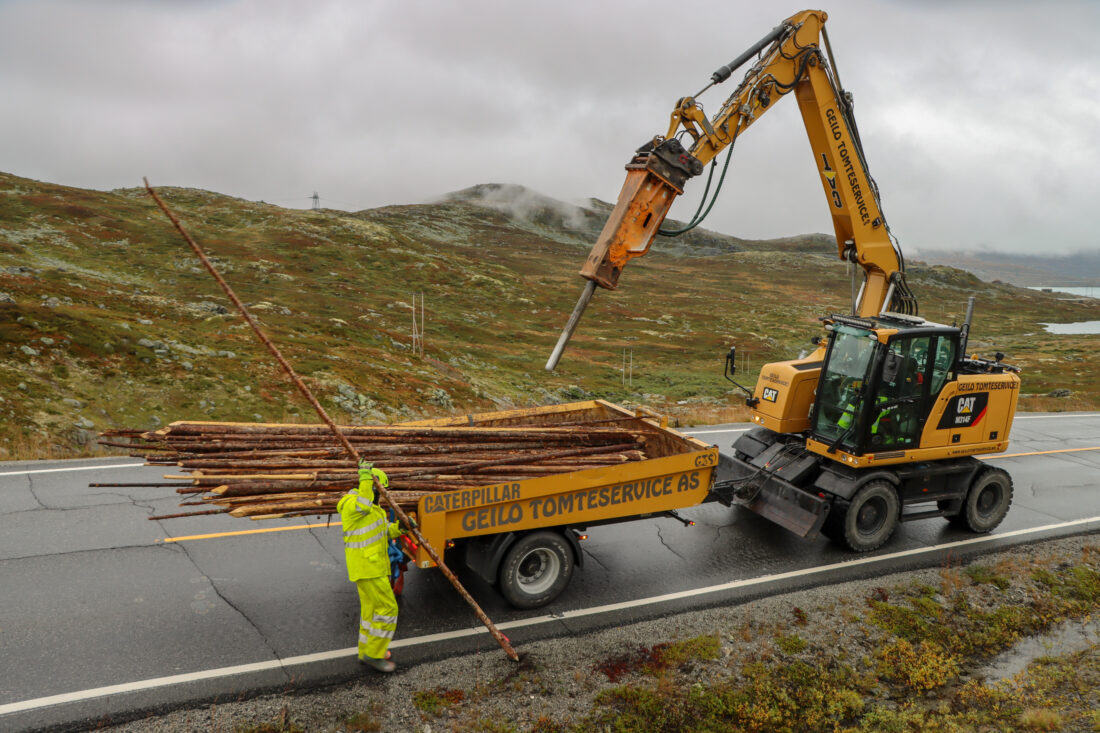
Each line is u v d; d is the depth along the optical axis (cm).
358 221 11925
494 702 477
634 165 657
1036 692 528
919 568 745
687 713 478
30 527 718
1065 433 1689
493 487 570
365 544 492
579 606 623
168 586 613
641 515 664
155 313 3606
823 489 768
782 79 796
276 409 2153
